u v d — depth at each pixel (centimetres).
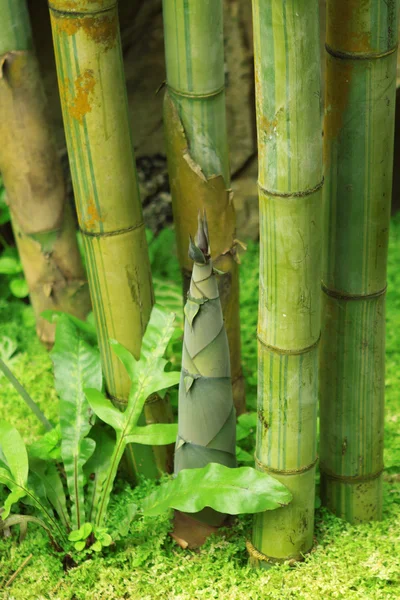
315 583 241
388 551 246
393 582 242
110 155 240
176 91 240
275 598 240
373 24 221
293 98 215
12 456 247
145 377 248
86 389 251
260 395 235
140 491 258
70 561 250
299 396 232
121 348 250
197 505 236
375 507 253
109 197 243
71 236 287
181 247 254
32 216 282
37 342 303
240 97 315
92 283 252
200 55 237
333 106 228
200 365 236
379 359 241
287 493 234
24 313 308
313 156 219
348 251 234
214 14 235
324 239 237
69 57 235
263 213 223
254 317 304
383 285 237
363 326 238
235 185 326
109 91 237
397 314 305
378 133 227
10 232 329
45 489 254
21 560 250
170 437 247
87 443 254
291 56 214
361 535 250
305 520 242
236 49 309
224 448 243
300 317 227
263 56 215
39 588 246
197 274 229
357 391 242
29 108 271
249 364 291
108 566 248
